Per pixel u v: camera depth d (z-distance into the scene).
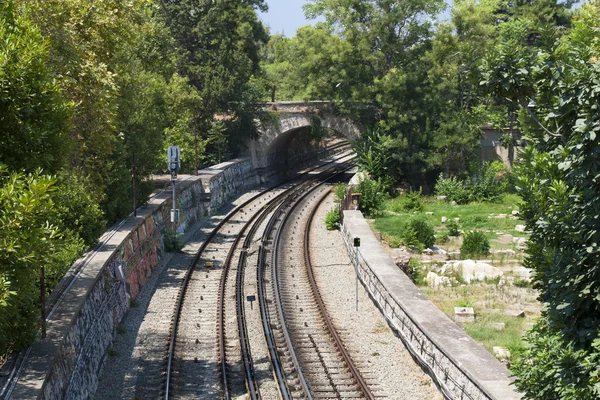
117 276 22.80
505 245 31.91
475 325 20.69
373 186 42.97
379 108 54.31
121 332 21.53
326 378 17.50
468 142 50.38
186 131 52.19
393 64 54.19
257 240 36.66
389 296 21.23
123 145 31.58
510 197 46.34
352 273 29.05
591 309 10.35
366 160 51.78
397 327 20.11
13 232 11.06
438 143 49.97
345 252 33.06
